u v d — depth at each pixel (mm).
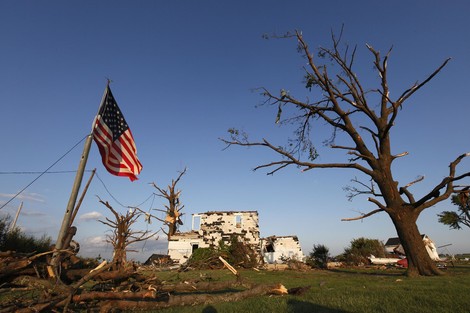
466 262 32062
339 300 7227
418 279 13164
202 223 44094
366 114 19125
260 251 41406
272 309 6473
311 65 20000
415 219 16703
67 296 6633
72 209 10211
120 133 13047
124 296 7031
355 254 34562
